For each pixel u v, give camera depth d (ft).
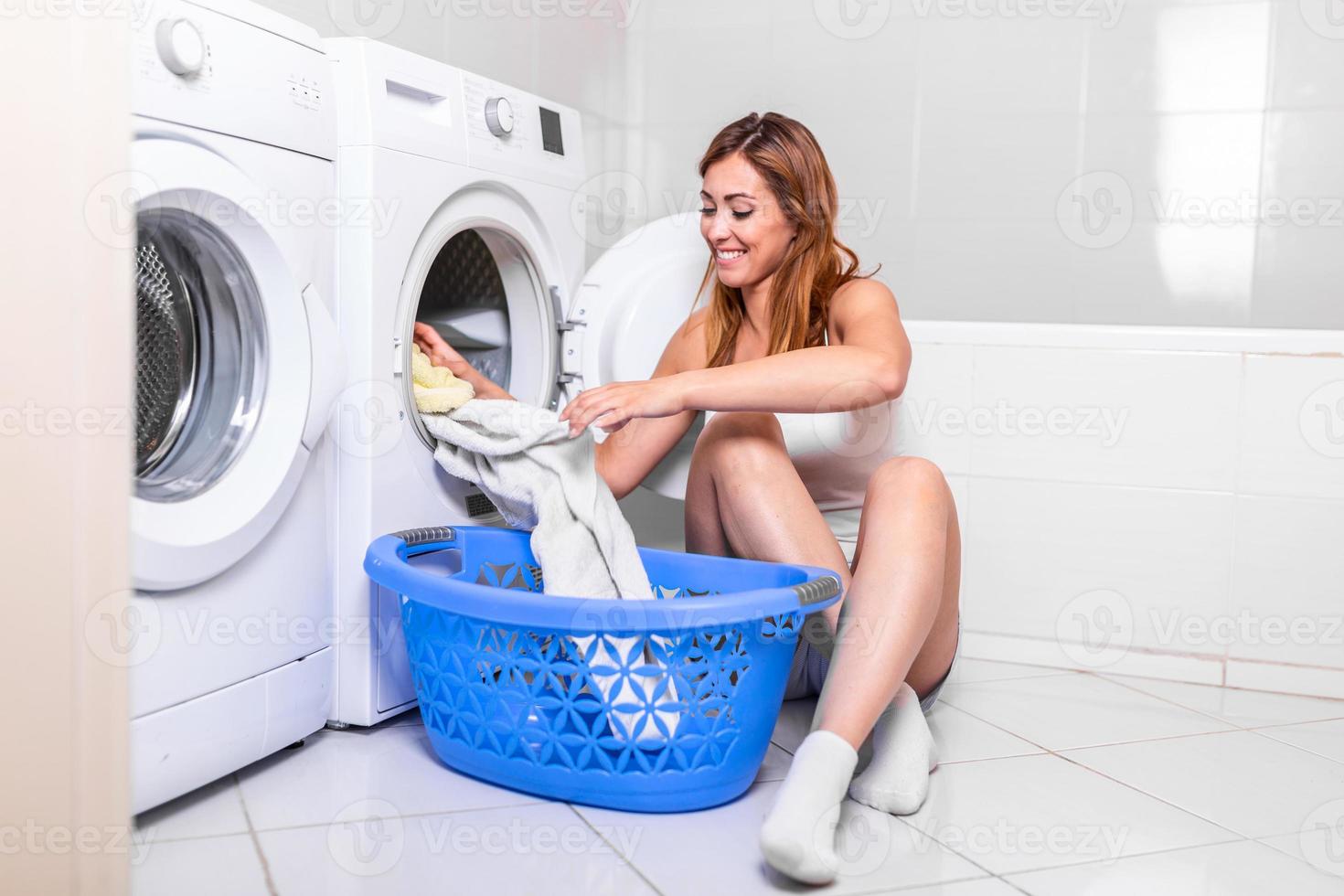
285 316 4.05
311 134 4.19
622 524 4.51
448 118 4.84
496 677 3.92
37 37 2.33
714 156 4.63
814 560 4.39
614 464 5.02
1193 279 8.07
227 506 3.81
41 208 2.33
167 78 3.51
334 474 4.48
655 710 3.68
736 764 3.84
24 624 2.41
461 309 5.72
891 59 8.46
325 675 4.49
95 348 2.33
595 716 3.80
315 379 4.11
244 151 3.83
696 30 8.86
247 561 3.99
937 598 3.77
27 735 2.42
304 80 4.17
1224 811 3.93
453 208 4.88
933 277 8.50
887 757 3.94
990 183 8.35
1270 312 7.96
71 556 2.35
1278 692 5.61
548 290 5.58
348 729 4.68
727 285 4.89
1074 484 5.90
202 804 3.84
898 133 8.49
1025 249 8.32
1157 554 5.80
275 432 4.03
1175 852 3.55
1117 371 5.78
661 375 5.32
